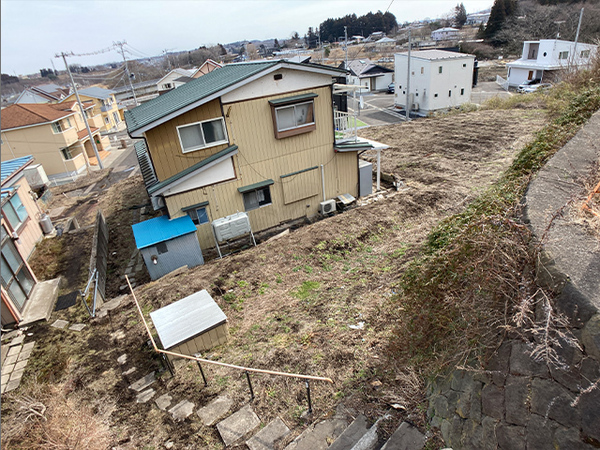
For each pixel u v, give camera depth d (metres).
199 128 9.38
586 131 4.87
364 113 34.12
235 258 8.66
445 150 15.03
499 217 3.24
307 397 4.43
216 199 10.12
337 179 11.81
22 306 8.12
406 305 4.28
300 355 5.20
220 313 5.87
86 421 4.56
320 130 10.95
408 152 15.59
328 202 11.50
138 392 5.22
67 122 23.83
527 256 2.88
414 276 4.22
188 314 5.92
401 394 3.98
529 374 2.61
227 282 7.65
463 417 3.10
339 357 5.00
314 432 3.94
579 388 2.26
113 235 12.33
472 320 3.19
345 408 4.13
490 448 2.78
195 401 4.83
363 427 3.80
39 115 22.23
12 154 22.34
